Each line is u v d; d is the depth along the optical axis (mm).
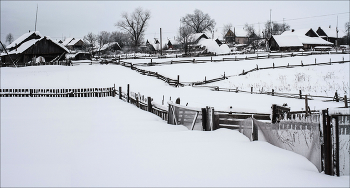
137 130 9906
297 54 55469
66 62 49031
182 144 7680
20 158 6695
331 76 34875
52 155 6902
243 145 7441
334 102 22375
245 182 4973
